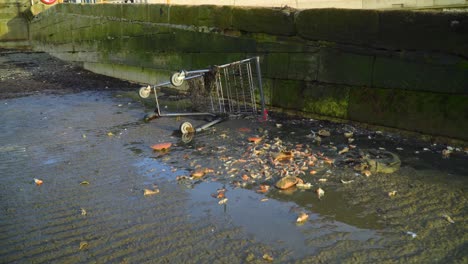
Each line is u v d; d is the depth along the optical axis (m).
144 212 4.02
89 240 3.57
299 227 3.63
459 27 5.00
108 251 3.39
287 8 6.99
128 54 11.38
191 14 8.78
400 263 3.08
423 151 5.25
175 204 4.15
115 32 11.76
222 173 4.86
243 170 4.90
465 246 3.25
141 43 10.70
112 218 3.94
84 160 5.53
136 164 5.30
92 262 3.25
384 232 3.50
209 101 7.11
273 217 3.81
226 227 3.67
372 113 6.13
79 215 4.02
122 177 4.91
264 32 7.34
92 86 11.08
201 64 8.80
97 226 3.80
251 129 6.52
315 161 5.07
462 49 5.05
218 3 12.63
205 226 3.71
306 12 6.59
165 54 9.89
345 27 6.15
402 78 5.72
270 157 5.23
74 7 14.06
